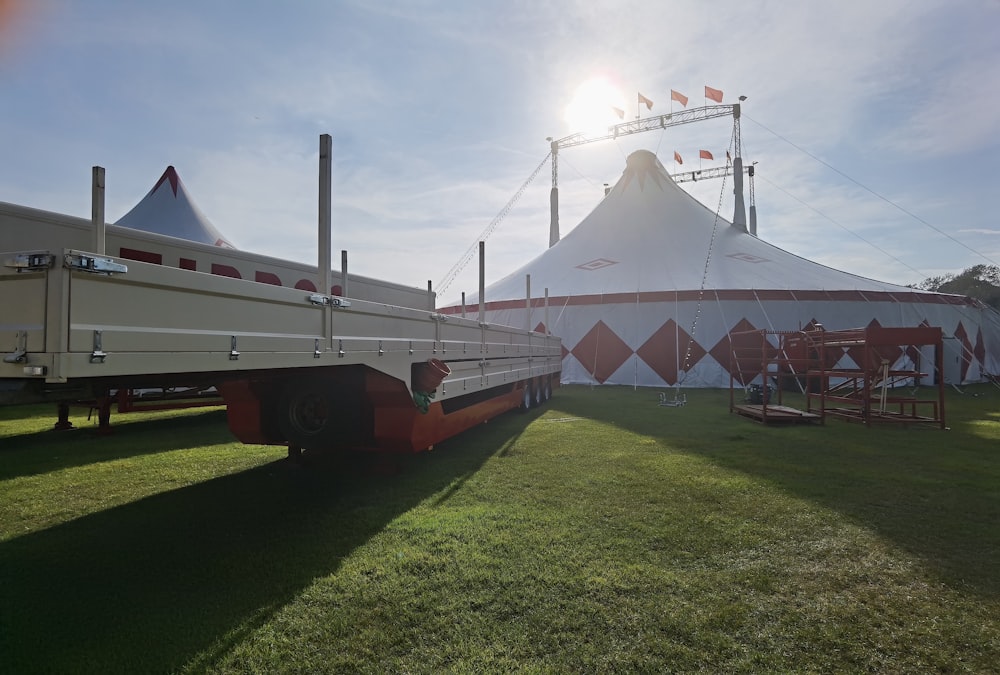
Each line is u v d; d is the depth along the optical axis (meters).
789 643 2.80
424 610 3.10
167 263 8.03
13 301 2.41
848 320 18.50
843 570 3.67
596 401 14.23
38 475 6.22
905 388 18.09
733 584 3.45
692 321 18.72
